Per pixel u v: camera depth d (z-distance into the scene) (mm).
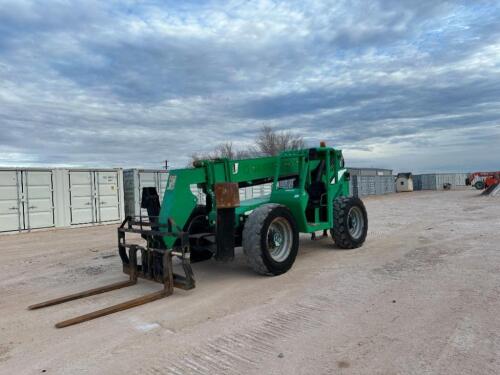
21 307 5562
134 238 12523
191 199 6387
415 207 20984
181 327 4457
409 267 6676
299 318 4559
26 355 3926
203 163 6754
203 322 4578
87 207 16594
